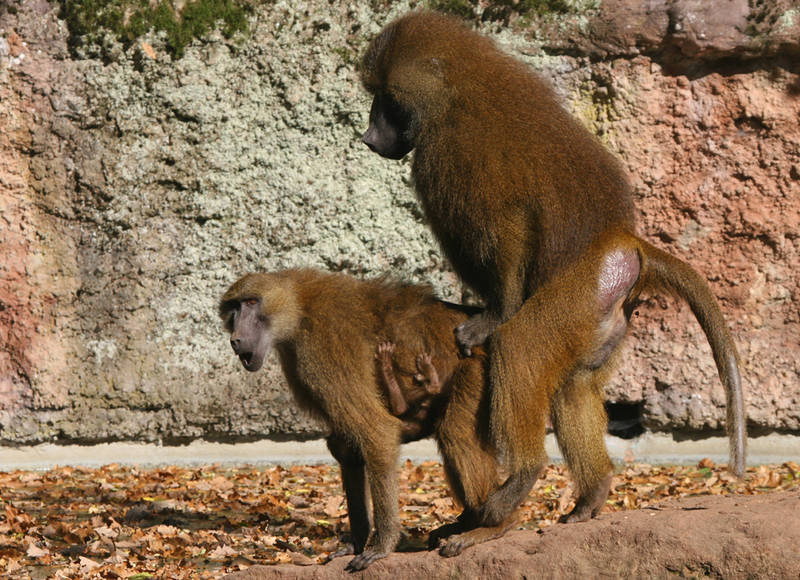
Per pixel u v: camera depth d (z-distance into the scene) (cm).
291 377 927
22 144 1555
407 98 916
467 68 904
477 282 941
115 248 1564
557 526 815
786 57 1527
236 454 1598
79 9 1544
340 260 1572
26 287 1554
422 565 809
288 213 1570
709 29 1498
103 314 1560
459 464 856
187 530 1179
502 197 866
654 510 815
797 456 1560
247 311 893
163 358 1560
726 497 846
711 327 863
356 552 905
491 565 782
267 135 1570
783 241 1537
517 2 1545
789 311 1541
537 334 845
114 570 1010
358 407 865
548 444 1594
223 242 1570
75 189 1560
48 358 1552
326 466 1564
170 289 1566
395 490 856
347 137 1575
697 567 722
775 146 1531
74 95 1555
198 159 1565
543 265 860
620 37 1525
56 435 1563
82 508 1293
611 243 867
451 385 875
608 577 745
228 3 1563
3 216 1553
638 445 1571
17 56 1548
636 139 1545
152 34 1554
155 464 1572
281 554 1062
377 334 888
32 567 1046
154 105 1558
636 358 1551
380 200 1580
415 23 934
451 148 890
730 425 845
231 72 1569
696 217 1545
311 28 1567
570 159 876
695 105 1538
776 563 702
